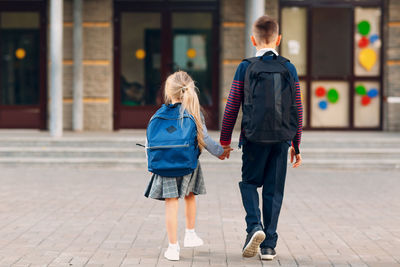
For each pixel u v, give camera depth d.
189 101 6.47
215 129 18.91
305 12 18.97
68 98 18.67
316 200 10.70
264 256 6.48
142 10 18.75
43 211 9.45
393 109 18.81
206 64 18.91
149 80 18.89
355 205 10.23
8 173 13.86
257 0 16.00
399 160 15.03
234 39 18.48
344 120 19.14
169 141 6.35
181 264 6.34
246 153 6.45
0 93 18.88
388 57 18.75
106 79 18.58
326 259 6.62
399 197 11.07
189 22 18.84
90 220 8.77
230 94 6.41
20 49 18.83
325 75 19.08
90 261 6.46
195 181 6.71
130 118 18.88
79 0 18.44
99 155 15.20
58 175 13.61
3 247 7.11
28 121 18.81
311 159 15.16
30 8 18.72
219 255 6.76
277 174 6.44
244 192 6.51
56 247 7.12
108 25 18.53
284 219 9.01
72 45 18.55
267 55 6.41
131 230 8.10
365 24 18.98
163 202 10.33
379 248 7.18
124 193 11.23
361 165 14.93
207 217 9.09
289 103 6.25
